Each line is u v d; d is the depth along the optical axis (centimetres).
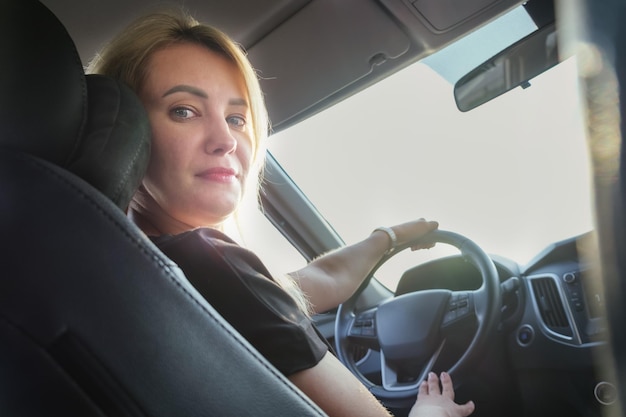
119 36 106
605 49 46
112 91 73
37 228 57
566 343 163
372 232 182
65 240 58
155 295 61
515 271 178
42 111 61
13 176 58
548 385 168
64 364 56
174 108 98
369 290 216
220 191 98
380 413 89
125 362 58
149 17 103
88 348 57
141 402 58
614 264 47
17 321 56
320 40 179
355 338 193
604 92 46
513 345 172
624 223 46
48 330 56
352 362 192
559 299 167
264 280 88
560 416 167
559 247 171
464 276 196
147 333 59
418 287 204
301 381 85
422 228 184
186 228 104
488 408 172
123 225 61
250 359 67
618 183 46
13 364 56
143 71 99
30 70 61
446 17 164
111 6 163
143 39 100
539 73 164
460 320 172
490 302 168
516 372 172
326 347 94
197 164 97
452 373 164
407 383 176
